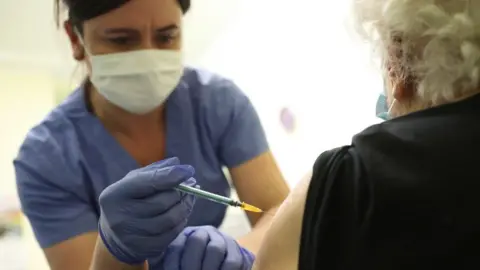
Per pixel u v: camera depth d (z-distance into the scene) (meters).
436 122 0.61
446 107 0.63
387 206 0.57
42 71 3.03
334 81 1.81
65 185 1.27
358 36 0.76
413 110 0.69
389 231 0.56
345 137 1.74
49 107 3.02
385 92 0.76
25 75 3.00
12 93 2.96
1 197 2.82
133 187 0.87
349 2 0.77
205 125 1.39
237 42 2.67
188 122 1.37
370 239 0.57
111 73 1.22
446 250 0.55
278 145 2.31
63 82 3.09
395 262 0.56
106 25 1.17
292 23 2.12
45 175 1.26
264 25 2.38
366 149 0.62
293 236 0.65
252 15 2.48
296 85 2.11
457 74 0.63
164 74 1.24
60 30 1.37
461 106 0.62
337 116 1.80
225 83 1.43
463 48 0.62
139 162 1.34
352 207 0.59
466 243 0.54
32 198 1.26
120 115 1.32
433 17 0.64
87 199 1.29
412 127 0.61
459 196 0.55
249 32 2.54
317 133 1.96
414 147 0.59
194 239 1.01
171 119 1.36
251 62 2.54
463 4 0.63
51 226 1.24
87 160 1.30
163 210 0.88
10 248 2.77
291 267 0.63
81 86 1.38
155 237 0.89
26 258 2.78
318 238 0.59
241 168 1.38
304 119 2.06
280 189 1.38
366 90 1.59
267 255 0.67
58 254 1.22
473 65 0.62
